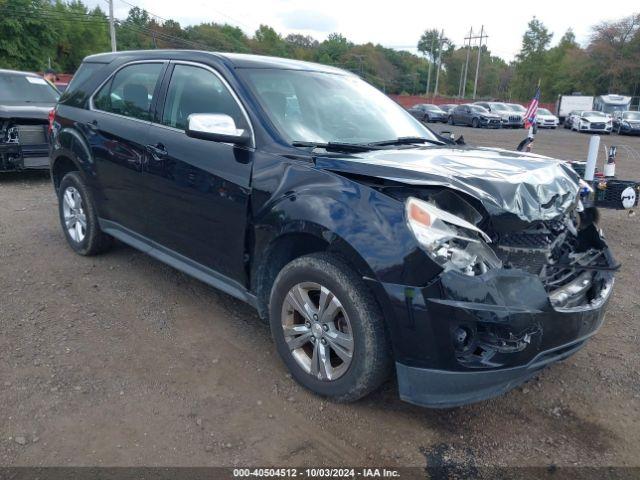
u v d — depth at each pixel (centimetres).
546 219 289
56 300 425
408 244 258
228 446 270
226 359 349
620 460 272
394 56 11825
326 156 309
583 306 292
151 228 420
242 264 343
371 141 373
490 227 278
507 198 278
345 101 403
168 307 421
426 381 267
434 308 255
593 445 283
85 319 396
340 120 382
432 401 270
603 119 2994
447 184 270
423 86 11950
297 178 307
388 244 262
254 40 9488
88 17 5803
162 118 407
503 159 334
